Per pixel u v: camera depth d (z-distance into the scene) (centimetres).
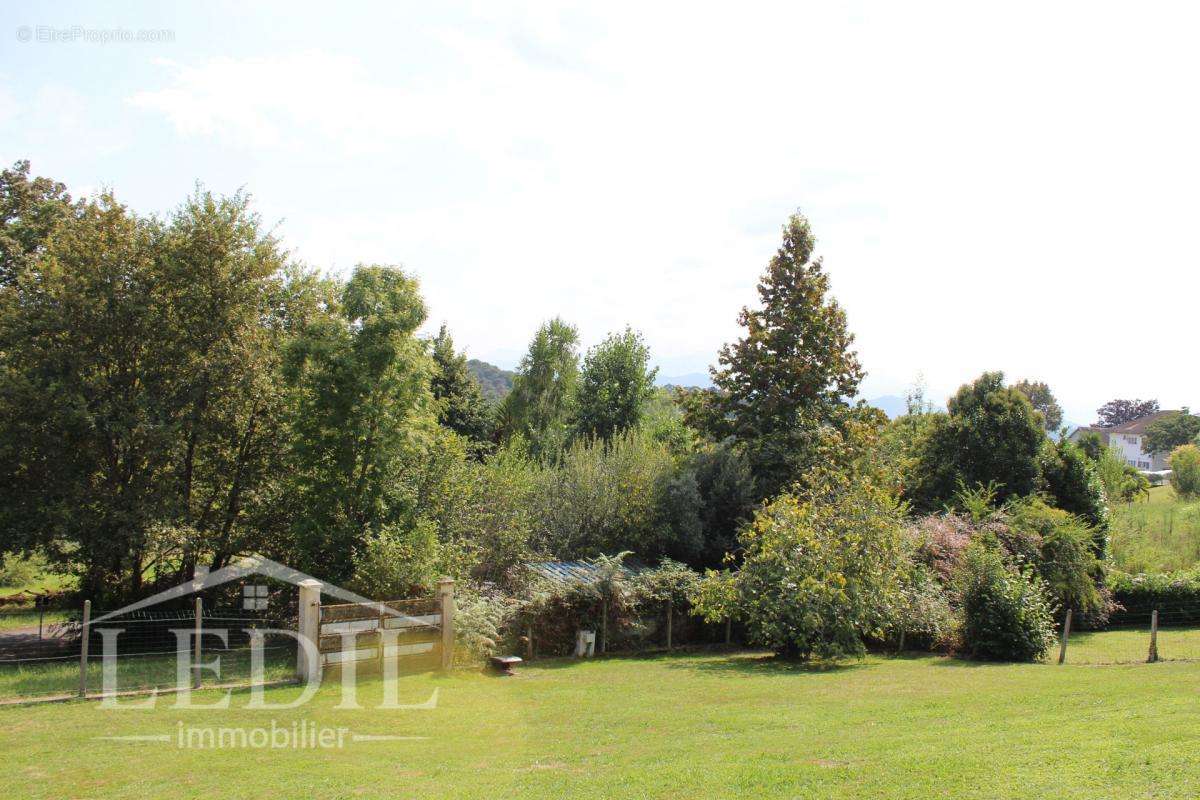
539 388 4253
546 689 1284
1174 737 824
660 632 1909
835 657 1667
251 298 1975
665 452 2606
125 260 1825
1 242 2416
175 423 1758
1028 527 2297
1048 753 781
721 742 902
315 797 710
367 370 1744
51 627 1758
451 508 1903
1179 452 5094
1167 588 2509
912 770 741
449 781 755
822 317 2781
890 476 2436
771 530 1728
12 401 1645
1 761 827
